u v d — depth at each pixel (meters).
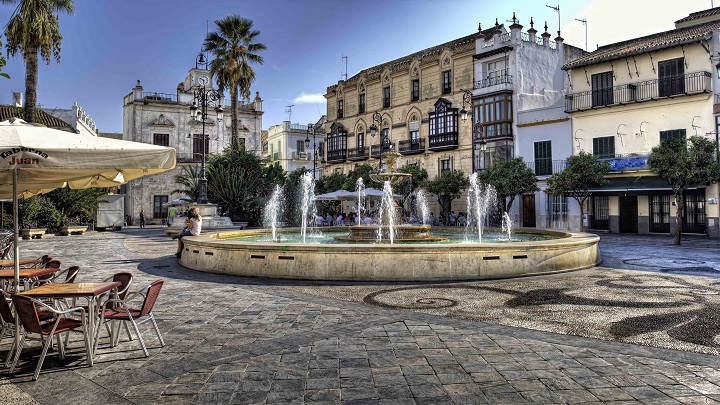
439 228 20.33
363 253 10.27
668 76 26.95
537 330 6.23
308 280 10.34
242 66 32.75
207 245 11.91
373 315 7.11
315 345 5.60
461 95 37.03
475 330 6.23
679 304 7.77
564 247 11.46
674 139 20.34
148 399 4.08
